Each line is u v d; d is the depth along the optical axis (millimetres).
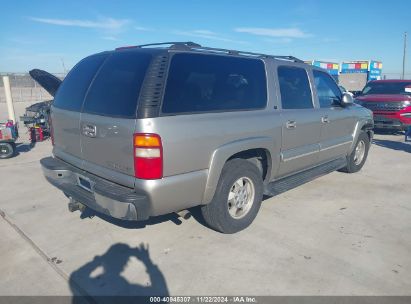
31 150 8445
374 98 10969
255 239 3736
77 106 3574
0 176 6074
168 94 3043
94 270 3168
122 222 4141
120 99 3098
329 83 5387
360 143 6297
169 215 4316
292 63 4578
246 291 2873
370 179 5992
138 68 3113
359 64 29656
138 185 2953
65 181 3852
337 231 3951
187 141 3102
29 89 40281
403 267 3236
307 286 2938
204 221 3926
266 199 4914
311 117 4691
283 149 4293
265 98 4035
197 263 3275
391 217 4371
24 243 3650
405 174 6359
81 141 3508
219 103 3486
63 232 3895
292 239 3746
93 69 3627
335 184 5672
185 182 3148
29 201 4840
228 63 3674
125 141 2979
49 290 2893
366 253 3475
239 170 3682
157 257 3381
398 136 11008
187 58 3289
